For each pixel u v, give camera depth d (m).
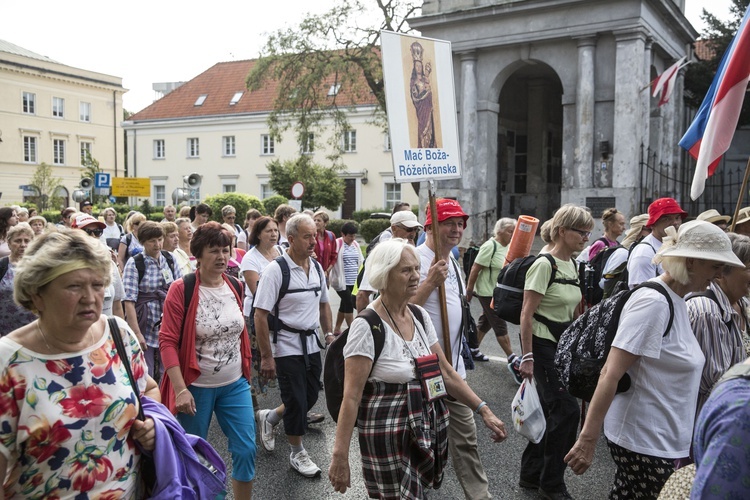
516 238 5.24
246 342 4.03
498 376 7.44
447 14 18.72
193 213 11.42
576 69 17.50
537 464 4.49
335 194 31.94
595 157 17.25
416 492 2.95
